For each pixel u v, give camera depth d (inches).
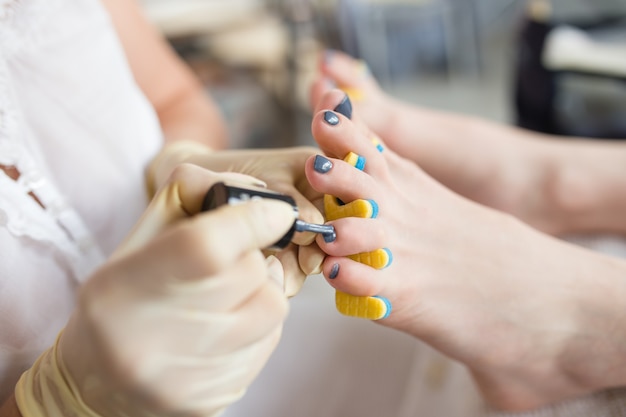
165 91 21.3
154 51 21.4
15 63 14.2
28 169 13.4
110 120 15.8
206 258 8.8
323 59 22.2
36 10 14.6
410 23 60.4
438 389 16.6
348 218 11.8
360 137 12.9
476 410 16.2
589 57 32.9
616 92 35.0
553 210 20.3
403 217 13.5
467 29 62.5
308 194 13.0
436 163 21.0
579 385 15.7
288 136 47.2
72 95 15.1
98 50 16.0
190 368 9.3
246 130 41.0
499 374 15.3
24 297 12.7
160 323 9.0
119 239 15.8
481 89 59.2
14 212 12.9
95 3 16.3
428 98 58.1
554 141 20.9
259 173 12.8
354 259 12.2
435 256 13.7
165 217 10.6
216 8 51.3
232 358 9.6
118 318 8.9
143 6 49.6
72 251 13.9
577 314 14.6
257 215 9.3
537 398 15.9
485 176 20.6
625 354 14.8
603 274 14.9
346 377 16.9
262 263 9.5
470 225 14.3
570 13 34.6
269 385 16.6
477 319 14.3
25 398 10.5
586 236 20.6
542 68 34.5
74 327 9.5
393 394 16.5
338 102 13.4
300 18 49.2
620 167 19.5
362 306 12.3
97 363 9.1
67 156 14.8
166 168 15.2
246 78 46.4
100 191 15.3
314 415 16.0
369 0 56.2
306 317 18.7
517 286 14.2
